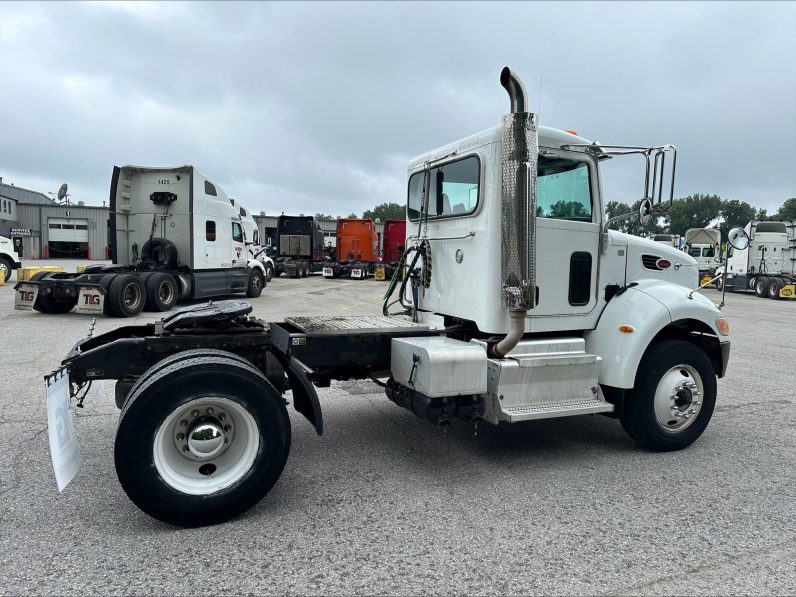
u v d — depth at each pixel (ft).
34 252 162.50
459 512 10.94
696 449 15.05
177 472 10.19
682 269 16.76
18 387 19.84
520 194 12.06
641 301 14.46
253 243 59.31
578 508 11.22
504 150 12.34
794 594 8.34
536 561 9.16
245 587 8.29
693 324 15.99
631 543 9.81
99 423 16.26
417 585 8.40
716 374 15.85
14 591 8.06
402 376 13.06
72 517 10.47
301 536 9.87
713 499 11.76
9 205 155.84
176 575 8.57
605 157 14.75
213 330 13.00
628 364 13.83
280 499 11.42
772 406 19.80
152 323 14.43
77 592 8.08
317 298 56.85
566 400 13.71
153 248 45.55
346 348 13.25
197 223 46.21
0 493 11.47
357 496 11.61
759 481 12.80
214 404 10.30
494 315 13.34
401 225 92.22
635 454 14.56
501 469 13.33
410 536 9.93
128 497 10.43
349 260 98.32
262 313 41.83
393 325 14.38
